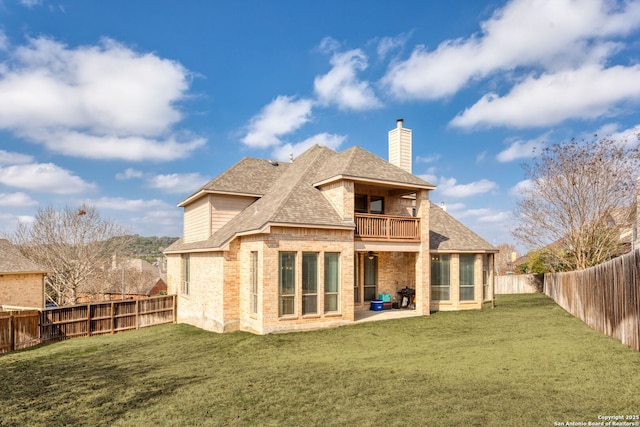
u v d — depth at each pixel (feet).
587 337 36.86
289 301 46.98
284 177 66.13
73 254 110.11
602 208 85.97
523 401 20.25
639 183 63.67
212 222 62.44
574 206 89.04
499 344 35.70
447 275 63.98
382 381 25.52
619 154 84.12
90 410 24.35
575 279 54.03
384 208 62.59
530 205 94.99
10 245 80.84
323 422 19.71
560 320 50.65
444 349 34.86
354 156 56.03
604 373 24.06
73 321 58.59
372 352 35.29
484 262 72.49
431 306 62.80
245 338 44.27
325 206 52.60
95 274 117.91
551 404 19.61
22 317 52.54
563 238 91.81
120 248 124.67
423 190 58.39
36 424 22.47
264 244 45.44
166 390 27.30
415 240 57.26
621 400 19.53
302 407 21.99
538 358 28.86
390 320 52.85
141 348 45.85
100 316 61.57
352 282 50.83
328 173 55.01
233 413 21.95
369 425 18.88
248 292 49.21
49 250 107.55
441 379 25.00
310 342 41.01
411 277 65.92
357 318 54.24
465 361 29.45
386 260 65.36
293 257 47.52
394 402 21.54
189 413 22.45
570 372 24.73
